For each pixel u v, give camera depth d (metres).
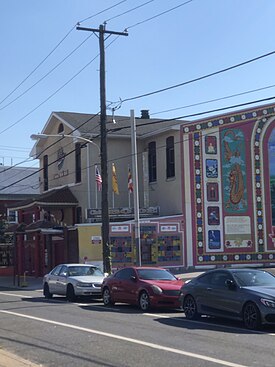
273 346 10.18
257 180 36.19
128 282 18.05
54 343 10.94
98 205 36.62
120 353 9.75
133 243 32.72
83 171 36.94
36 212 40.50
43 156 43.75
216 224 34.91
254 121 36.47
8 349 10.41
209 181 35.03
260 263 35.72
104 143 24.86
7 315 15.93
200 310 14.33
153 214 34.78
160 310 17.31
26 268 41.19
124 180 37.75
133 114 25.33
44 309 17.69
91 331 12.42
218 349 9.91
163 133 36.09
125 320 14.47
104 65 25.17
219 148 35.47
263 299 12.30
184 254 33.91
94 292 20.73
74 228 32.97
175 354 9.52
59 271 22.52
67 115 40.03
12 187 57.69
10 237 45.78
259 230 35.97
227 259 34.94
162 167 36.25
